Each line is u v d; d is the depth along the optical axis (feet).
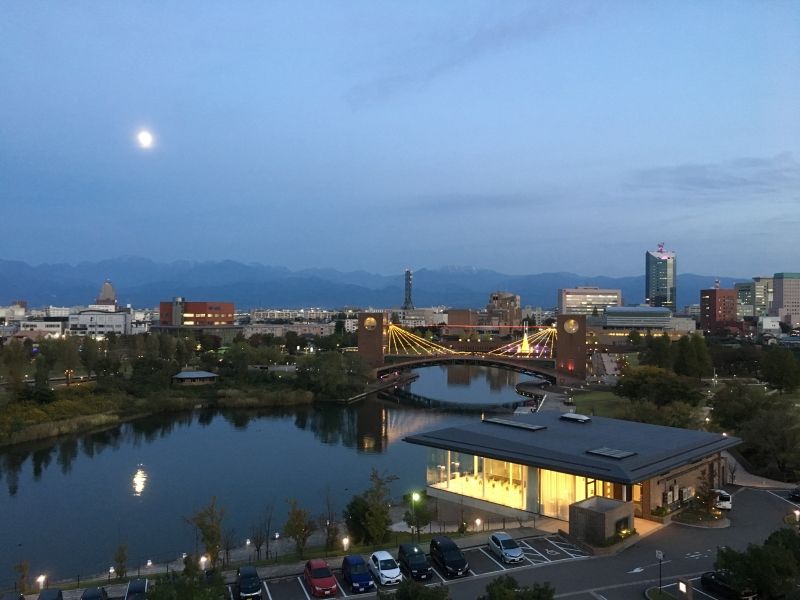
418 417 530.68
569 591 144.56
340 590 148.97
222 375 644.27
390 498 272.51
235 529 244.01
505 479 215.10
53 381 568.00
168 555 224.33
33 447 396.37
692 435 231.71
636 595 142.41
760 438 253.24
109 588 163.94
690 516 194.70
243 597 142.72
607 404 494.18
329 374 608.60
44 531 249.96
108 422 472.44
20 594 162.61
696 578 150.92
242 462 359.05
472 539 181.16
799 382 460.14
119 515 268.00
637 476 181.57
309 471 337.72
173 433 445.78
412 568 152.56
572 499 197.16
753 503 212.84
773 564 126.00
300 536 187.32
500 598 105.91
